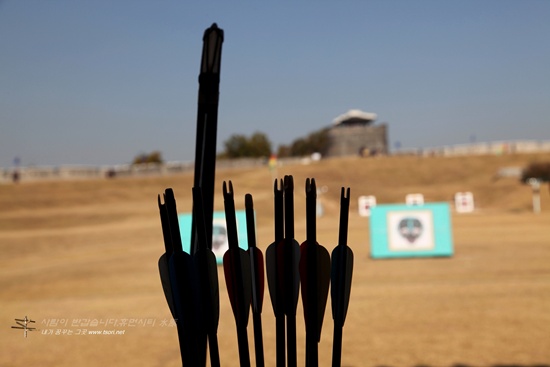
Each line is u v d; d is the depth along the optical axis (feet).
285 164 293.02
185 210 140.77
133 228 134.51
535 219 137.59
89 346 36.06
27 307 49.06
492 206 198.70
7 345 36.42
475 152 332.60
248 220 8.05
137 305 48.96
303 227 80.02
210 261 7.88
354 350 33.91
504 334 36.60
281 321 8.00
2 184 220.43
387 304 46.98
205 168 9.25
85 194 206.59
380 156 317.01
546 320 39.73
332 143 390.01
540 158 287.69
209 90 9.27
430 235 78.28
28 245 109.09
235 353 33.53
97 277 67.87
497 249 82.23
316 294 7.76
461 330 38.04
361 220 151.43
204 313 7.84
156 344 36.42
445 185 248.52
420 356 32.37
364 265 71.92
